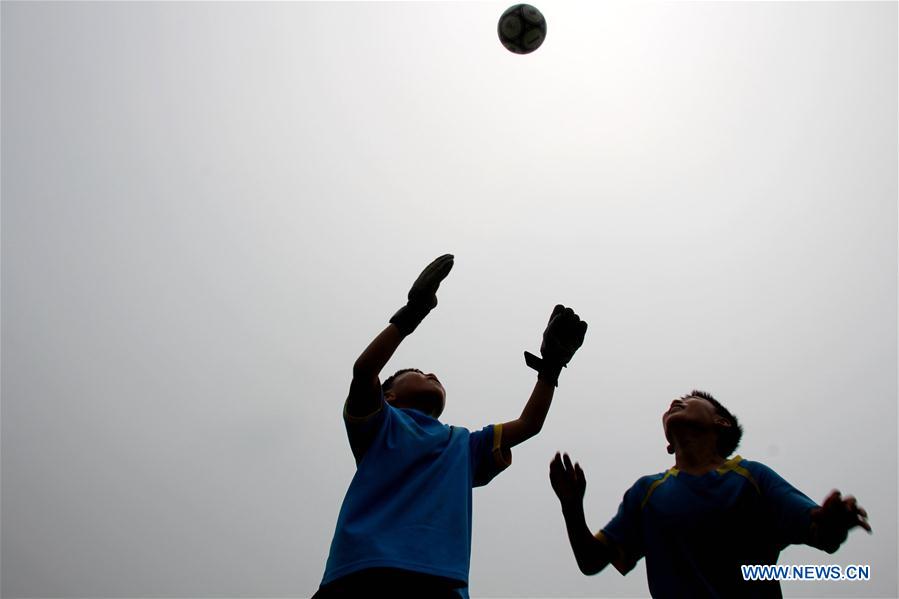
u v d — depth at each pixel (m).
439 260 4.90
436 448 4.77
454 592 3.93
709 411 5.32
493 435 5.03
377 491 4.38
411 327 4.68
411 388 5.50
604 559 4.99
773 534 4.51
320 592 3.99
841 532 4.00
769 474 4.68
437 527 4.18
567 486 5.07
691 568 4.45
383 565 3.84
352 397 4.69
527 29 7.09
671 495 4.84
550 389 5.17
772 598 4.33
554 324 5.34
